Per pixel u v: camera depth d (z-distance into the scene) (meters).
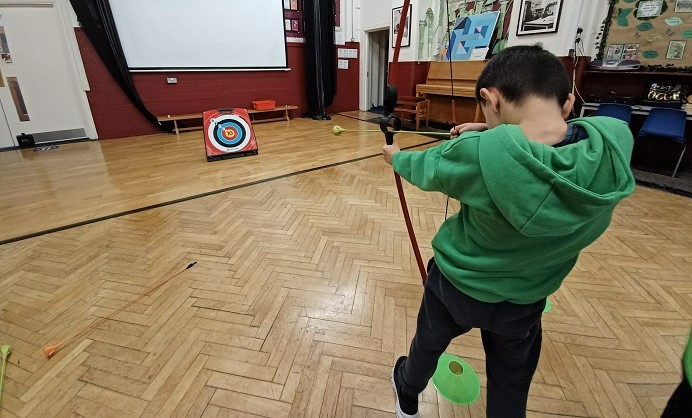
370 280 1.81
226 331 1.48
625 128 0.59
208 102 5.79
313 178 3.28
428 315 0.85
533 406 1.16
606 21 3.62
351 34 7.07
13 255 2.04
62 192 2.99
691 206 2.67
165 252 2.06
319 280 1.80
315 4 6.09
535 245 0.60
